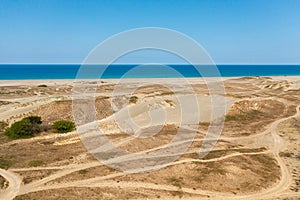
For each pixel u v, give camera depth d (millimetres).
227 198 27031
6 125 49844
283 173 32625
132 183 28812
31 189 27578
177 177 30188
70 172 30844
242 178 30484
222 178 30188
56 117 53312
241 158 35562
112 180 29281
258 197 27469
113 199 26109
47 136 43156
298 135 45875
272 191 28656
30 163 32625
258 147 40312
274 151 39219
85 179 29406
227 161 34156
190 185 28766
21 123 43719
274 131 47656
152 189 27859
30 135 43219
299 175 32219
